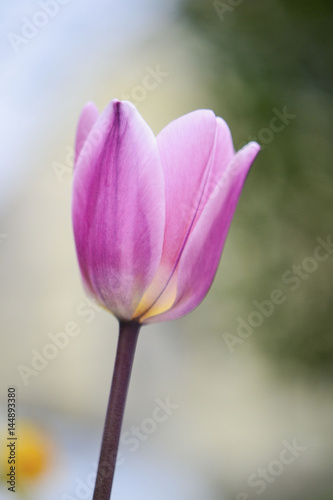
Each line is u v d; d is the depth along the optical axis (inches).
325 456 47.6
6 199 61.9
